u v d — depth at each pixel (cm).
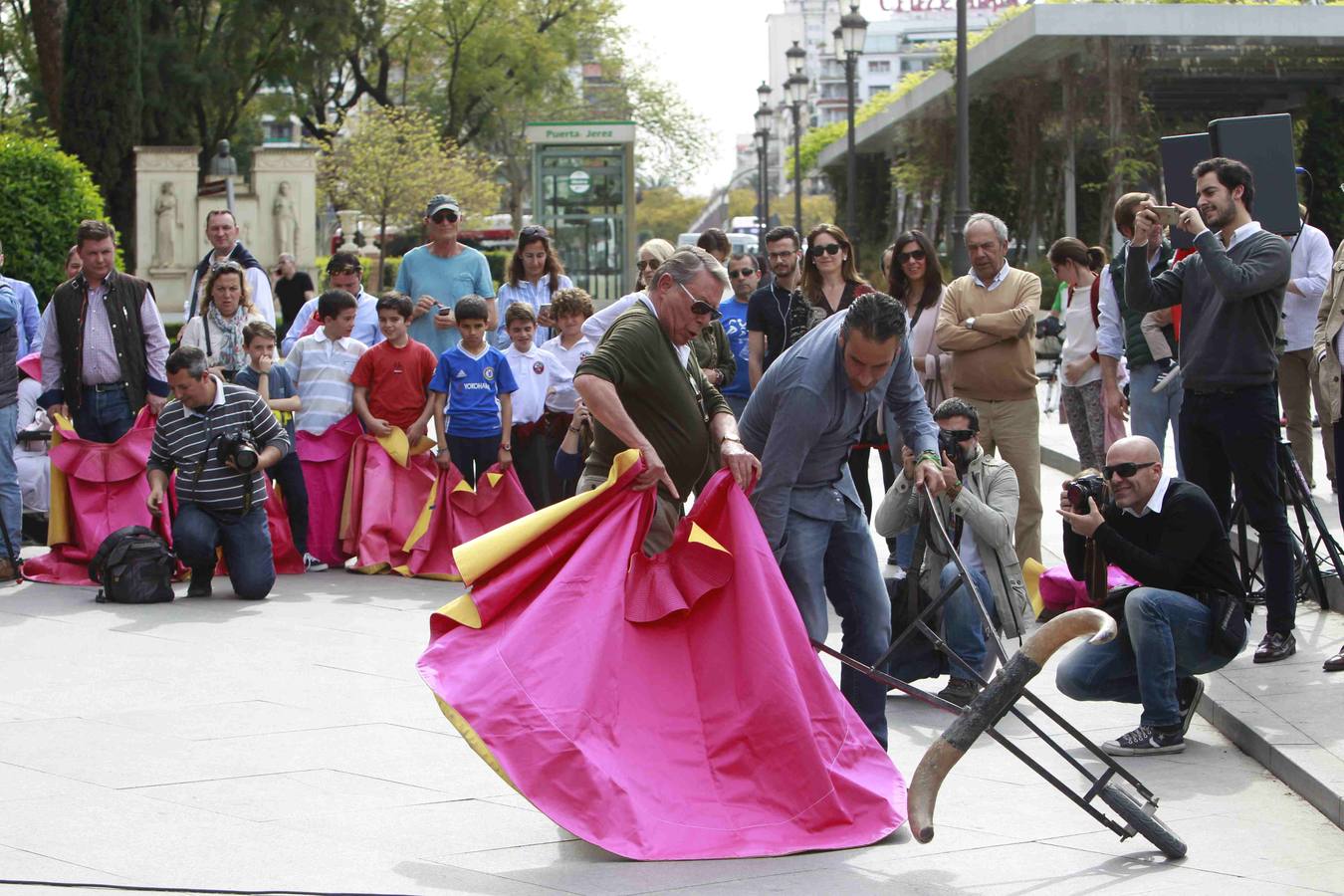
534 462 1084
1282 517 726
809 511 565
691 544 525
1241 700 662
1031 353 927
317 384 1065
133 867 474
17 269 2106
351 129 5069
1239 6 2670
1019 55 2900
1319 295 834
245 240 3456
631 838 485
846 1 3017
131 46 3212
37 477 1165
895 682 541
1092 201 3125
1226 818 545
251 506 938
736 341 1034
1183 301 738
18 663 759
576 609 505
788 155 9012
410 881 466
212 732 638
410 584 1010
